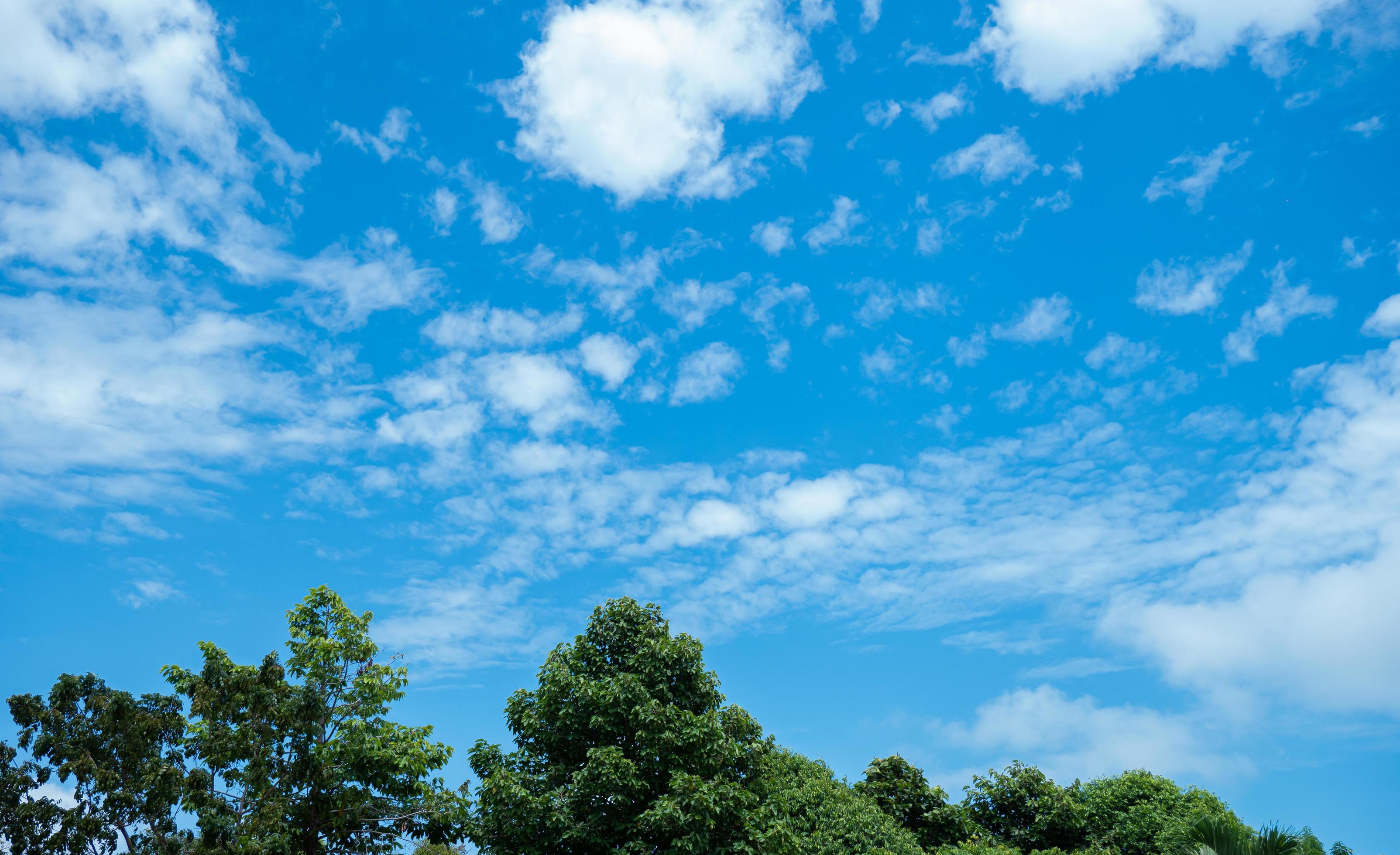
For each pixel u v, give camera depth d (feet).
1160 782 91.30
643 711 64.34
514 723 69.41
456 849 62.85
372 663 66.28
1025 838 92.17
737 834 61.62
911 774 94.68
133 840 57.31
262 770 58.34
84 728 59.62
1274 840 59.62
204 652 64.75
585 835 61.05
